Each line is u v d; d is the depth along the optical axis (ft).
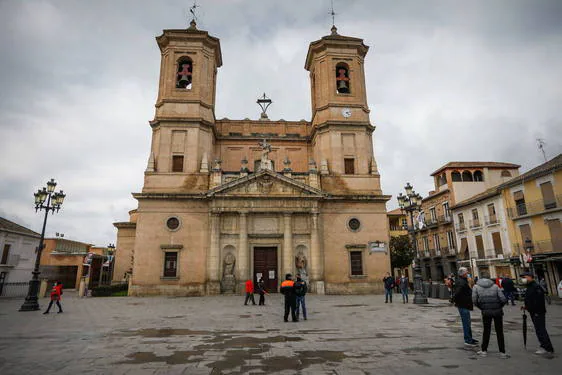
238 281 90.07
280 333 34.91
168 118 99.91
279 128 116.67
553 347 27.27
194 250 92.12
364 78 114.93
